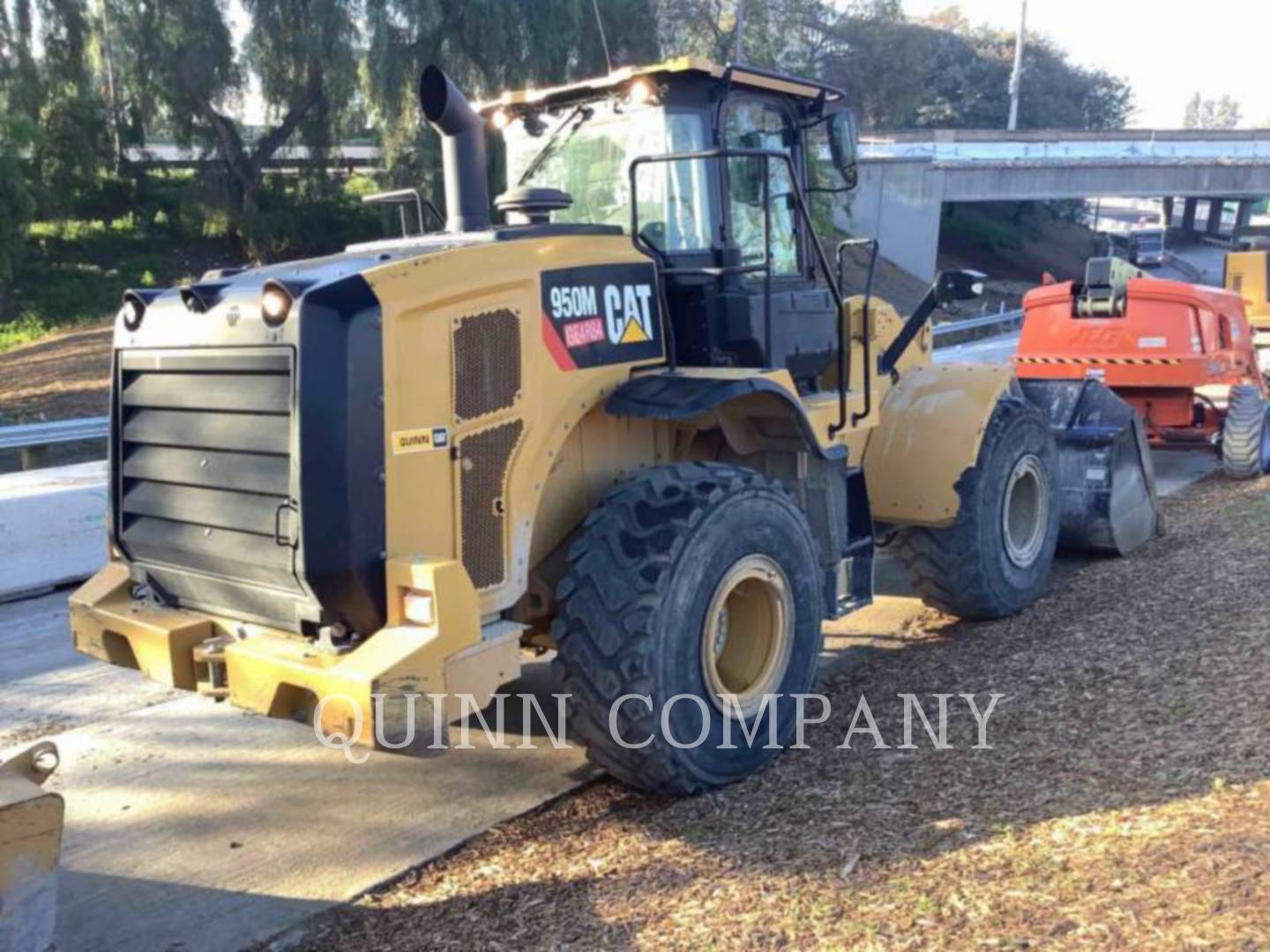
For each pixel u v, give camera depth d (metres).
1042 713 4.45
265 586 3.80
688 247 4.73
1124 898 2.94
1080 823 3.42
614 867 3.71
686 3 29.94
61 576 7.55
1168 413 9.91
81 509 7.72
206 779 4.69
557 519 4.33
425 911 3.60
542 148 5.13
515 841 4.04
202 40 27.84
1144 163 40.66
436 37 25.44
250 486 3.73
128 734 5.17
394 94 25.72
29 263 28.03
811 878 3.40
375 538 3.58
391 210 27.78
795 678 4.47
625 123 4.86
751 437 4.90
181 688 4.02
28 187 27.11
